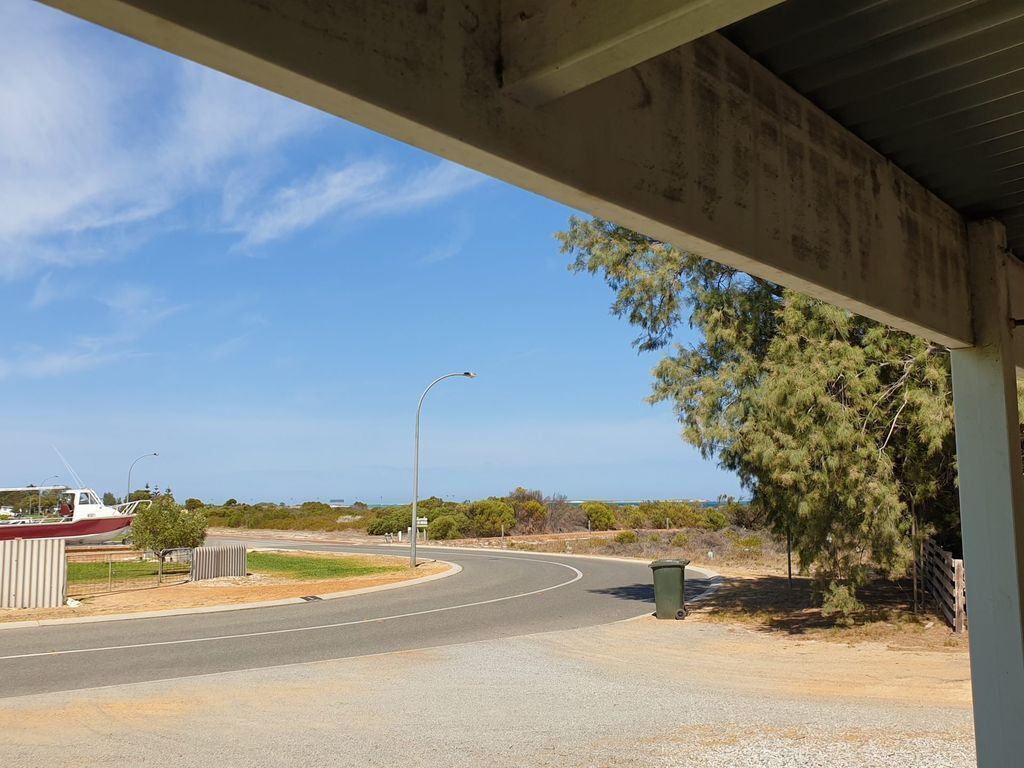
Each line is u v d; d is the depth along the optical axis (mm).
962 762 5625
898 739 6320
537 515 53562
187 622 15078
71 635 13523
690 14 1964
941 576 13234
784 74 3451
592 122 2516
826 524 12086
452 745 6621
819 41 3172
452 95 2113
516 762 6074
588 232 15906
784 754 5953
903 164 4324
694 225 2855
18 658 11344
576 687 9000
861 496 11609
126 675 10055
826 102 3680
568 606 17297
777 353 12062
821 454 11570
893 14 2980
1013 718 4473
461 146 2154
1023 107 3713
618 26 2055
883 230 4070
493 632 13625
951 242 4820
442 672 10055
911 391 11727
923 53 3254
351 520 63781
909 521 12297
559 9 2170
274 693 8883
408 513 52938
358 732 7125
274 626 14484
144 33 1620
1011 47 3180
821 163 3652
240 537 53281
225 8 1651
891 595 15641
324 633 13609
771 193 3281
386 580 23312
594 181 2490
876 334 11797
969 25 3033
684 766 5766
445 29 2121
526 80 2205
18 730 7336
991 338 4859
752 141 3219
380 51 1946
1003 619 4574
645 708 7832
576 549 38250
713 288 14594
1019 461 4789
